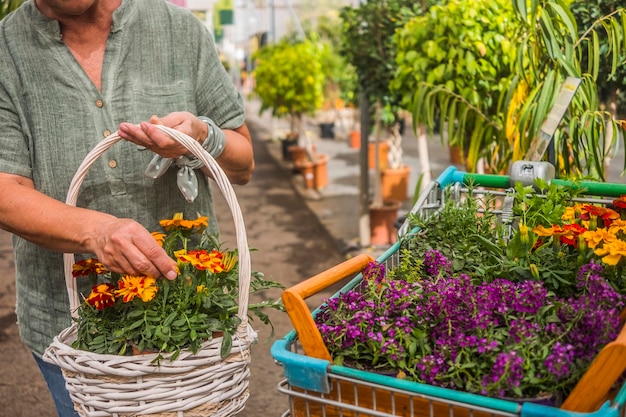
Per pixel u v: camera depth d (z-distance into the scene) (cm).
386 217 527
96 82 159
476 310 119
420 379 116
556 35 224
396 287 129
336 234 574
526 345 111
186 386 126
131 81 161
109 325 134
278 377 333
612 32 215
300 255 522
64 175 157
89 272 142
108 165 158
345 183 776
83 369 124
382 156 791
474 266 147
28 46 156
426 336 121
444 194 182
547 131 190
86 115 157
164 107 163
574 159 226
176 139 133
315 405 118
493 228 166
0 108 154
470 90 276
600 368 98
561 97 193
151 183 162
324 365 111
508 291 125
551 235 141
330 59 816
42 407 312
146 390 124
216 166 130
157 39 164
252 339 132
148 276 129
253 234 589
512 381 105
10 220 141
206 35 173
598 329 110
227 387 131
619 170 596
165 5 168
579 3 251
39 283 162
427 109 278
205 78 171
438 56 287
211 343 127
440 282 135
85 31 158
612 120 218
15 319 411
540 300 121
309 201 704
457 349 114
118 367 124
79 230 134
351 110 1080
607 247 125
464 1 281
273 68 804
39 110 155
